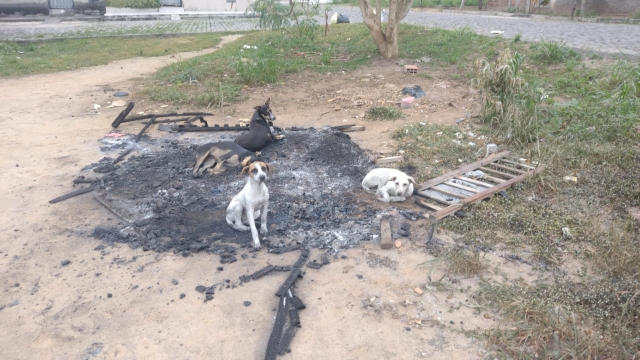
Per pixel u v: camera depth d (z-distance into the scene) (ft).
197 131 31.71
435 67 45.01
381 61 47.75
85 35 74.54
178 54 61.72
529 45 44.96
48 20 90.48
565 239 18.16
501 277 16.17
